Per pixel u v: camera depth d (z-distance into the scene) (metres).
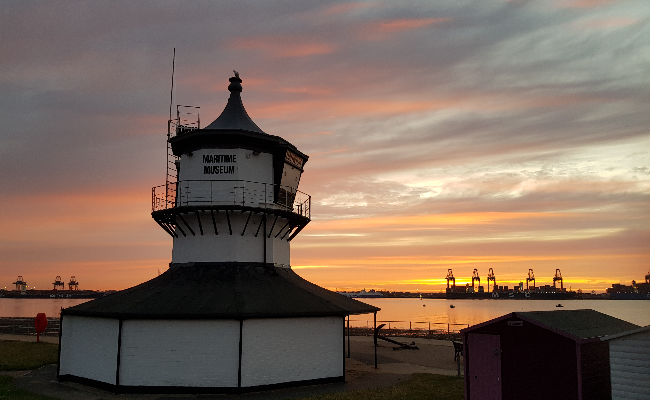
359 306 26.70
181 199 27.38
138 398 20.41
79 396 20.72
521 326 18.05
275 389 21.83
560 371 16.83
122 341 21.67
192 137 27.22
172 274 26.08
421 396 20.36
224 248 26.05
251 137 27.25
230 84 30.11
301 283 27.66
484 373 18.91
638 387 14.93
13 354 32.44
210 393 20.98
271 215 27.62
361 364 29.12
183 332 21.59
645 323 103.25
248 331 21.58
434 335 47.16
